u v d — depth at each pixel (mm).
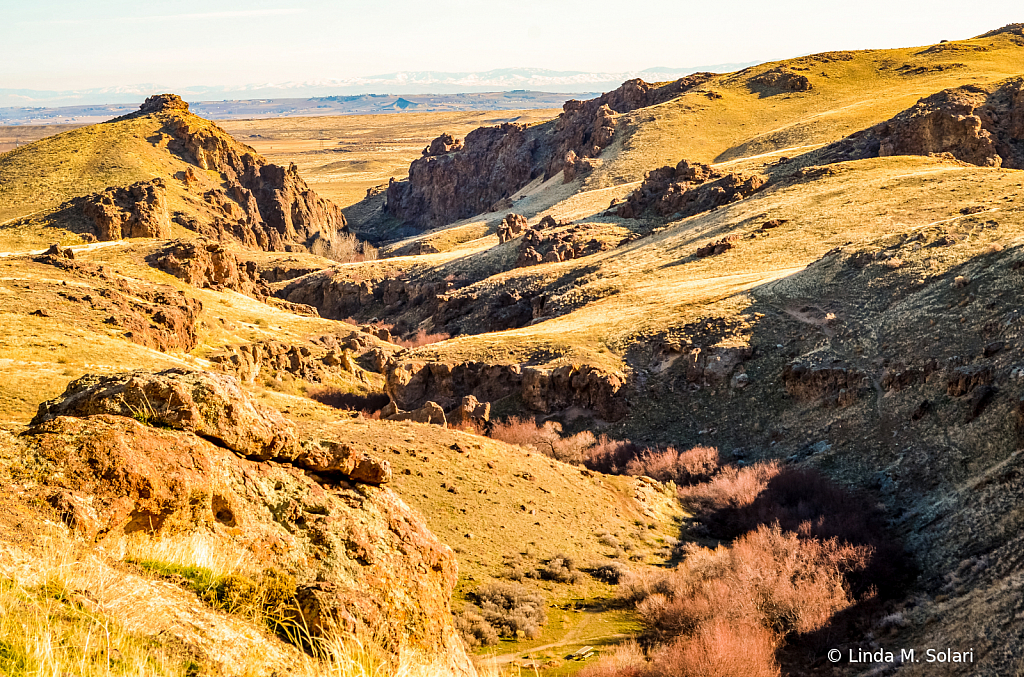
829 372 56125
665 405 63062
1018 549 31328
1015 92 127875
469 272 127875
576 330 76500
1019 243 57719
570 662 25078
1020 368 44562
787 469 49094
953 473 42344
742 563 32438
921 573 34719
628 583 32562
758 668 25031
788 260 82500
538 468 44156
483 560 32719
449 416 63812
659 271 94625
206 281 93500
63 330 48906
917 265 63875
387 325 119125
